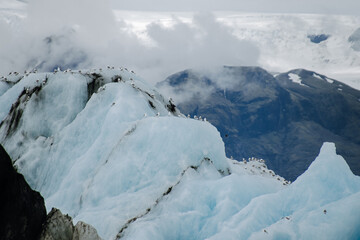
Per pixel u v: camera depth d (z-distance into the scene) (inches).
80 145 2792.8
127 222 1924.2
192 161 2282.2
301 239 1521.9
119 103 2763.3
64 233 1395.2
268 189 2052.2
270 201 1765.5
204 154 2348.7
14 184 1295.5
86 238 1433.3
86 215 2031.3
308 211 1656.0
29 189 1378.0
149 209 2005.4
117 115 2679.6
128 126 2588.6
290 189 1815.9
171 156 2269.9
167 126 2373.3
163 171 2225.6
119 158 2342.5
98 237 1465.3
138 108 2770.7
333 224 1530.5
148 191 2130.9
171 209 1932.8
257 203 1745.8
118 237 1800.0
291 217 1636.3
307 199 1729.8
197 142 2349.9
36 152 2861.7
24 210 1305.4
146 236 1707.7
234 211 1830.7
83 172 2485.2
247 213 1721.2
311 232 1520.7
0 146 1279.5
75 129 2866.6
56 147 2842.0
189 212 1898.4
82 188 2380.7
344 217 1541.6
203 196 1988.2
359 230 1514.5
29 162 2810.0
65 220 1432.1
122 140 2428.6
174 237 1806.1
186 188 2037.4
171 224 1829.5
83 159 2566.4
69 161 2731.3
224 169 2495.1
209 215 1891.0
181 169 2226.9
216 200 1934.1
